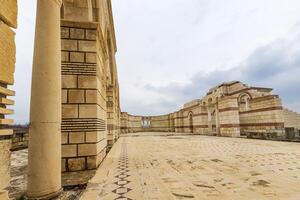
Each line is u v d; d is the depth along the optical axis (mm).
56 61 3760
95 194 3439
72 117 5801
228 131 19375
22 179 4723
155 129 44000
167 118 41531
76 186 4109
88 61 6164
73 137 5719
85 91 6012
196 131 27984
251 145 11500
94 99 6039
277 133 15336
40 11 3715
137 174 4895
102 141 7227
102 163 6484
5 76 1650
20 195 3463
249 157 7320
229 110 19250
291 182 4133
